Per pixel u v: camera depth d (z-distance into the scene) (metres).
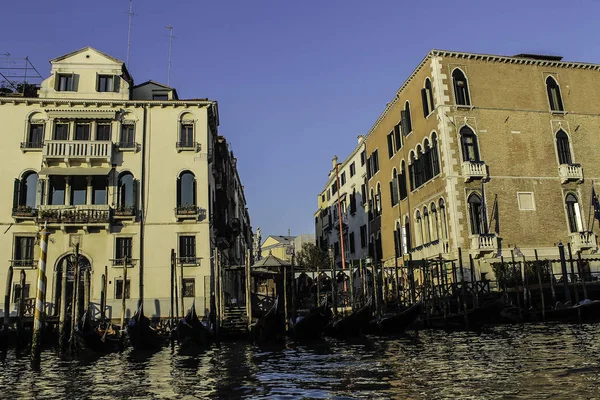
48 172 25.34
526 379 9.44
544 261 22.61
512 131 26.23
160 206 26.25
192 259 25.70
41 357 17.41
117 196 26.14
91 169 25.73
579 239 25.11
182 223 26.14
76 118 26.38
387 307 26.73
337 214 50.41
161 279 25.47
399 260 32.34
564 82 27.86
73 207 25.27
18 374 13.33
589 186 26.48
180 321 19.42
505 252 24.45
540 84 27.39
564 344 14.10
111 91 27.30
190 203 26.52
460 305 23.30
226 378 11.63
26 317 22.97
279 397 9.13
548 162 26.28
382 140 35.81
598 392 8.13
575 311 20.44
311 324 20.41
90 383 11.65
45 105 26.52
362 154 41.75
